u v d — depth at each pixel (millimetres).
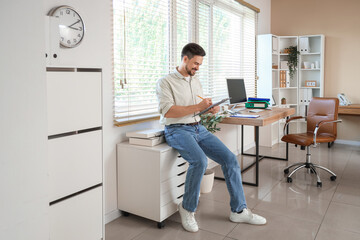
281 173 4031
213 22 4273
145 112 3137
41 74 1556
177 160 2736
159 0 3258
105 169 2686
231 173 2678
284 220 2703
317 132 3990
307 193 3322
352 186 3520
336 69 5805
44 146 1598
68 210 1959
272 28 6234
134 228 2605
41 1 1527
